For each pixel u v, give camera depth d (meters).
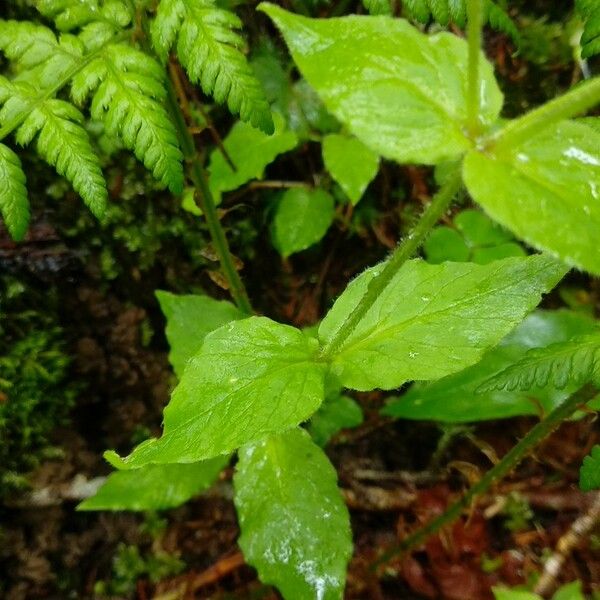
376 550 0.26
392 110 0.11
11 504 0.24
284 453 0.20
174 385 0.28
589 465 0.17
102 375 0.27
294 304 0.31
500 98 0.12
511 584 0.24
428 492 0.27
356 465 0.28
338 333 0.15
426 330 0.16
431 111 0.12
